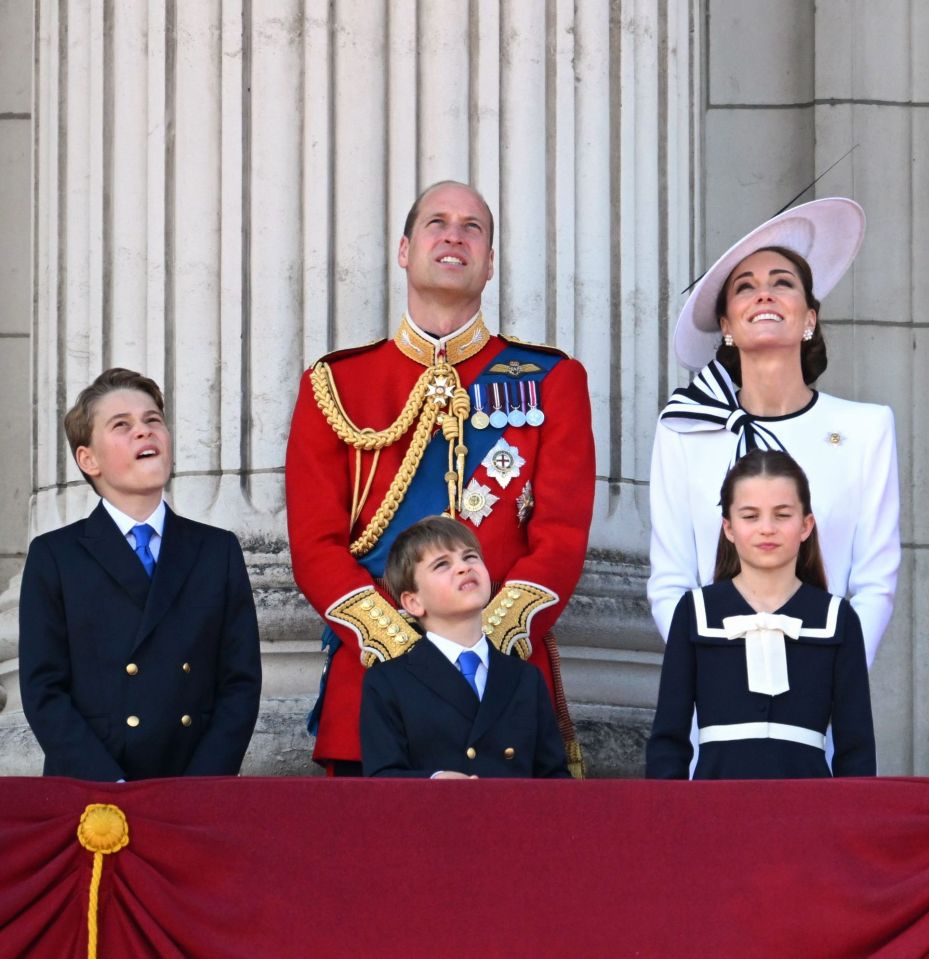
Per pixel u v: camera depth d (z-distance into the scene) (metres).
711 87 33.31
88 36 28.28
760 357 22.55
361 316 26.61
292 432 23.31
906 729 31.52
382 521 22.66
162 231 27.11
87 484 27.52
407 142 26.95
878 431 22.36
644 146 28.17
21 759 25.89
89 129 28.03
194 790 17.52
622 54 28.14
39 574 21.08
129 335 27.16
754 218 33.16
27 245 32.56
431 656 20.70
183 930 17.22
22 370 32.31
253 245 26.77
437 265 23.12
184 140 27.06
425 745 20.42
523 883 17.36
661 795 17.58
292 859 17.36
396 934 17.23
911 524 32.06
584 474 22.94
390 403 23.30
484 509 22.58
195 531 21.64
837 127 33.03
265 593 25.70
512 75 27.39
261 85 26.95
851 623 20.45
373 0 27.14
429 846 17.41
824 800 17.58
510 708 20.59
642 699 26.84
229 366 26.59
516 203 27.17
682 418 22.66
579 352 27.31
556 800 17.53
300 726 24.94
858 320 32.50
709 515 22.36
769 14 33.41
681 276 28.44
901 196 32.91
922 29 33.25
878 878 17.38
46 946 17.20
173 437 26.66
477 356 23.52
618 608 26.62
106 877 17.34
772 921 17.33
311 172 26.83
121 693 20.73
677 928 17.31
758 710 20.14
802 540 21.03
